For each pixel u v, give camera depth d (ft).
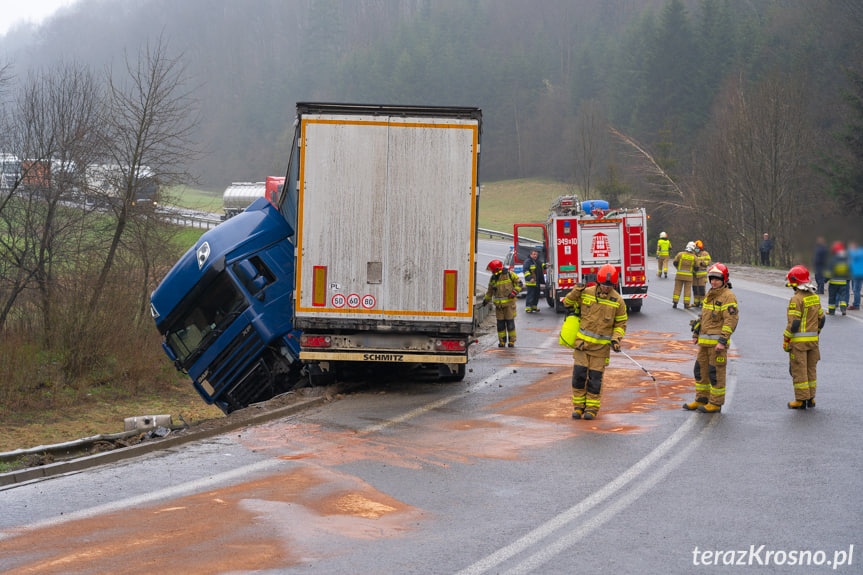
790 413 35.24
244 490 24.13
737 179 176.24
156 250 80.59
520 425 33.06
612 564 18.31
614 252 77.51
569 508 22.34
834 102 191.52
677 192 204.54
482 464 26.99
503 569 18.02
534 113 386.11
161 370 72.49
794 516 21.61
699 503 22.74
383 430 32.30
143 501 23.12
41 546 19.56
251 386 43.50
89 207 79.46
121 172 81.30
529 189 360.89
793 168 167.32
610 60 350.02
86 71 85.46
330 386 41.88
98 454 28.55
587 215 77.56
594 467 26.55
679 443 29.78
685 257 81.71
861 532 20.42
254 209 45.32
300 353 38.58
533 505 22.63
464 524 21.06
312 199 38.06
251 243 43.16
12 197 76.69
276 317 42.32
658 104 268.41
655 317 75.05
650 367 48.34
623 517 21.57
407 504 22.77
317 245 38.17
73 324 67.31
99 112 81.61
